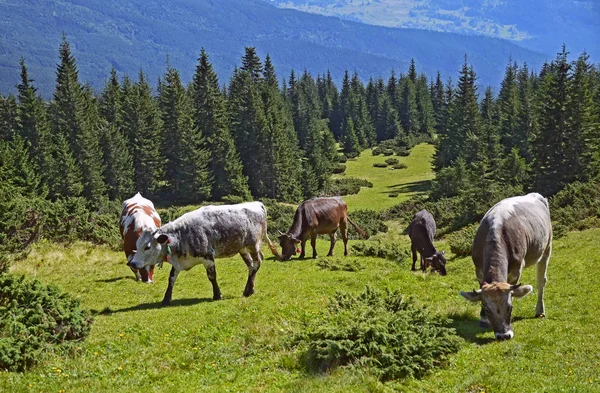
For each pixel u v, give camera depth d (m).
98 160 85.06
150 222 20.58
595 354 10.08
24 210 29.20
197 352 11.48
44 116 85.88
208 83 90.75
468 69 98.56
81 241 29.59
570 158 58.88
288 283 18.70
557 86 59.34
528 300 14.55
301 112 142.12
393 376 9.90
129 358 11.32
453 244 26.42
